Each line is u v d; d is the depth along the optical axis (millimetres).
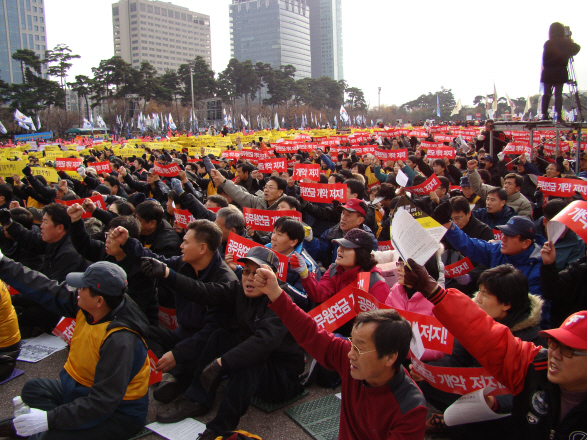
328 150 17203
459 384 3363
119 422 3502
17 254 6586
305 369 4879
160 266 3762
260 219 6156
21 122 34375
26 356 5238
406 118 124688
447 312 2559
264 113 85875
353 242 4363
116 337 3436
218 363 3609
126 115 72688
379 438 2539
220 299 4039
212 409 4215
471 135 25281
